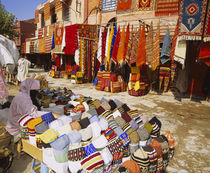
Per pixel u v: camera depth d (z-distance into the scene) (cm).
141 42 582
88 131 204
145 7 794
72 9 1250
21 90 257
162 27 739
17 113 253
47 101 332
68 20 1323
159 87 794
